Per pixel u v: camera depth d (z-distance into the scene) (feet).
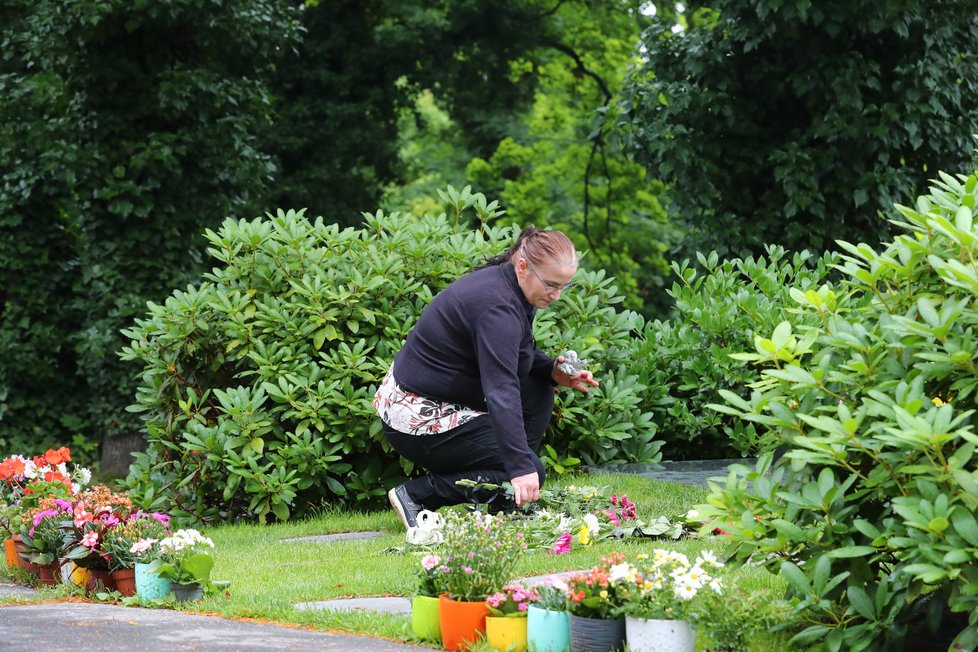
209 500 26.32
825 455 10.39
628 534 18.53
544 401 20.17
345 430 25.08
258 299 26.78
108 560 16.07
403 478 25.73
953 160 44.39
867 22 41.86
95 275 49.34
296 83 73.67
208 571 15.11
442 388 18.44
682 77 46.44
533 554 16.96
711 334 28.68
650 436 27.84
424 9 74.64
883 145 43.11
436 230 26.96
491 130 88.22
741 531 10.85
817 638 10.89
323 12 73.97
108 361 49.83
